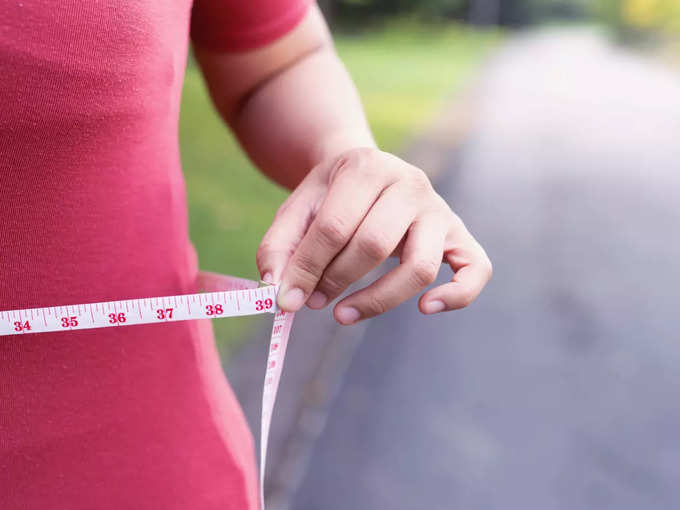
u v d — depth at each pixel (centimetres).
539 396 341
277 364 82
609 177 876
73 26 63
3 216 66
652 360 383
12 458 71
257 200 636
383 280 77
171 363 82
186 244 88
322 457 286
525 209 714
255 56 98
